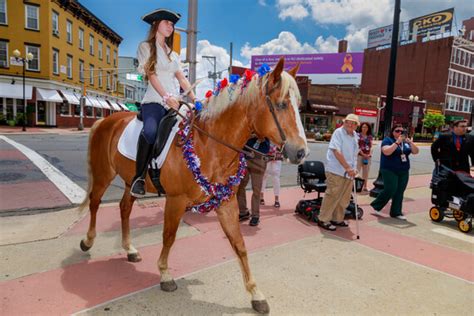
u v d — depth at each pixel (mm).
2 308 2816
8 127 25828
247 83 2855
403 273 3801
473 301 3227
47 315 2748
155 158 3041
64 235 4578
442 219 6000
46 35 26875
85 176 8734
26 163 10164
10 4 25500
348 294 3279
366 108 37781
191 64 7348
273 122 2615
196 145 2961
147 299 3055
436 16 46969
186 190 3000
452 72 41438
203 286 3338
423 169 14367
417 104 39906
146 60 3111
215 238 4648
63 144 16047
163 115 3248
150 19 3184
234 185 3029
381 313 2967
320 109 33875
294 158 2535
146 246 4312
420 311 3021
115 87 42500
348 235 5094
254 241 4668
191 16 7207
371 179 10984
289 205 6848
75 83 31734
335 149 5070
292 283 3463
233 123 2879
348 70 49781
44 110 28922
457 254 4449
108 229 4875
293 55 52062
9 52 25984
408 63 44125
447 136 6078
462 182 5512
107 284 3293
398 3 7773
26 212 5570
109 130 3818
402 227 5633
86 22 33312
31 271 3498
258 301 2912
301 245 4574
